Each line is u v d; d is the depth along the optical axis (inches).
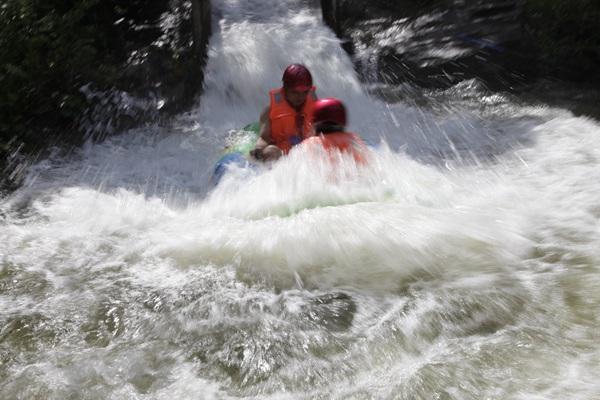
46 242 230.8
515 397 145.3
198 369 160.7
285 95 275.0
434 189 247.6
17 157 313.7
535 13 457.1
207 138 359.9
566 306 181.6
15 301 192.5
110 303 189.9
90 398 150.3
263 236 217.8
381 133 357.1
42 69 344.8
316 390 152.3
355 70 450.9
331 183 231.1
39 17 376.5
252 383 155.6
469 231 216.8
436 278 196.1
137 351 167.9
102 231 239.1
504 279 195.2
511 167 292.8
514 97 407.8
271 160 260.7
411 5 492.1
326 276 199.5
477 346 165.3
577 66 430.6
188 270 206.7
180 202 268.7
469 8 470.0
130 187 287.0
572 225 229.9
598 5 451.5
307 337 172.1
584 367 155.2
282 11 498.9
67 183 291.1
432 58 444.5
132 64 407.8
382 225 213.0
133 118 377.1
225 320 180.2
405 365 159.6
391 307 184.1
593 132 336.2
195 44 426.9
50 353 167.8
